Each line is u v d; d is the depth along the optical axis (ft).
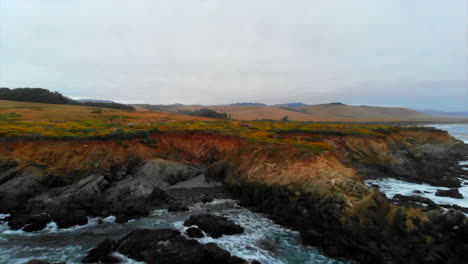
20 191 104.17
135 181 124.36
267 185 106.52
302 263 65.16
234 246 71.87
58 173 116.06
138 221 88.74
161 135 164.25
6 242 73.67
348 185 85.20
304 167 104.73
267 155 122.01
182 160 153.28
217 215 95.14
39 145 122.01
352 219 74.95
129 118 228.22
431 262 62.54
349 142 179.32
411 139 247.91
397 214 72.69
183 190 123.85
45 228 82.48
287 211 93.50
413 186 136.26
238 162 130.72
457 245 64.95
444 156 220.84
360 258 66.28
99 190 111.04
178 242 69.62
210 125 201.87
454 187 133.08
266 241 75.36
